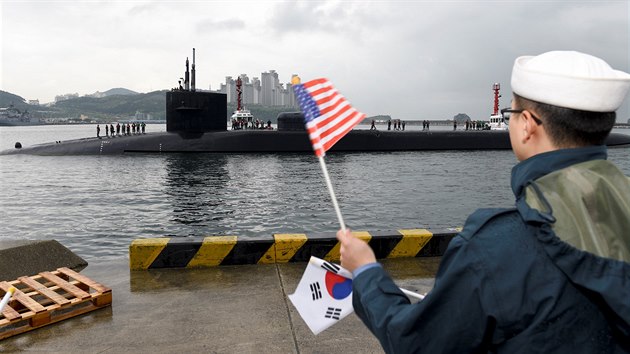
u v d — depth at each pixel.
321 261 2.16
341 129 1.84
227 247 6.44
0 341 4.46
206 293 5.51
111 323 4.79
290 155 45.12
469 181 29.27
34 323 4.67
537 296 1.18
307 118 1.86
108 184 28.09
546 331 1.19
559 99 1.29
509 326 1.21
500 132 53.50
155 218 18.91
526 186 1.31
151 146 45.94
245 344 4.30
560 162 1.31
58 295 5.12
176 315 4.93
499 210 1.32
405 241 6.71
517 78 1.41
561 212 1.21
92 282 5.42
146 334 4.53
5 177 31.34
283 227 17.44
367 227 17.52
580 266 1.14
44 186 27.47
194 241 6.45
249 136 46.44
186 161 39.91
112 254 14.06
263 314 4.92
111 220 18.56
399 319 1.35
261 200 22.81
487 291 1.22
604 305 1.15
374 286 1.52
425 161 41.19
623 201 1.26
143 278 6.04
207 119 46.25
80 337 4.50
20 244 6.91
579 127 1.29
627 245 1.23
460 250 1.29
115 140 47.00
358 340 4.36
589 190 1.23
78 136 140.12
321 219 18.70
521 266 1.21
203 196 24.00
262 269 6.30
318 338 4.40
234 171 33.66
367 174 32.34
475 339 1.26
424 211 20.41
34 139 115.06
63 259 7.07
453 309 1.26
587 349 1.18
